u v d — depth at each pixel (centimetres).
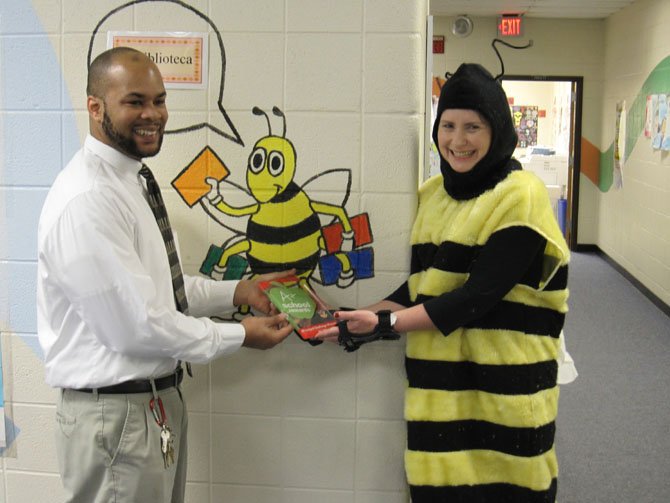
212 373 221
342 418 219
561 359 275
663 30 668
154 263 180
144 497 177
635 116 770
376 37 203
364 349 216
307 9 204
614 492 319
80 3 209
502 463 193
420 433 198
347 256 211
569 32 927
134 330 168
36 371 224
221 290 206
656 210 676
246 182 212
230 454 224
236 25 206
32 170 217
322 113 207
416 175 207
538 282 190
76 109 213
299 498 224
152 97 174
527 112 1203
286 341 217
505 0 791
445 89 187
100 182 172
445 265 188
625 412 415
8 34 213
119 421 175
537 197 184
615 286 760
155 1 207
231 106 209
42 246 170
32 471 228
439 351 194
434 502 198
